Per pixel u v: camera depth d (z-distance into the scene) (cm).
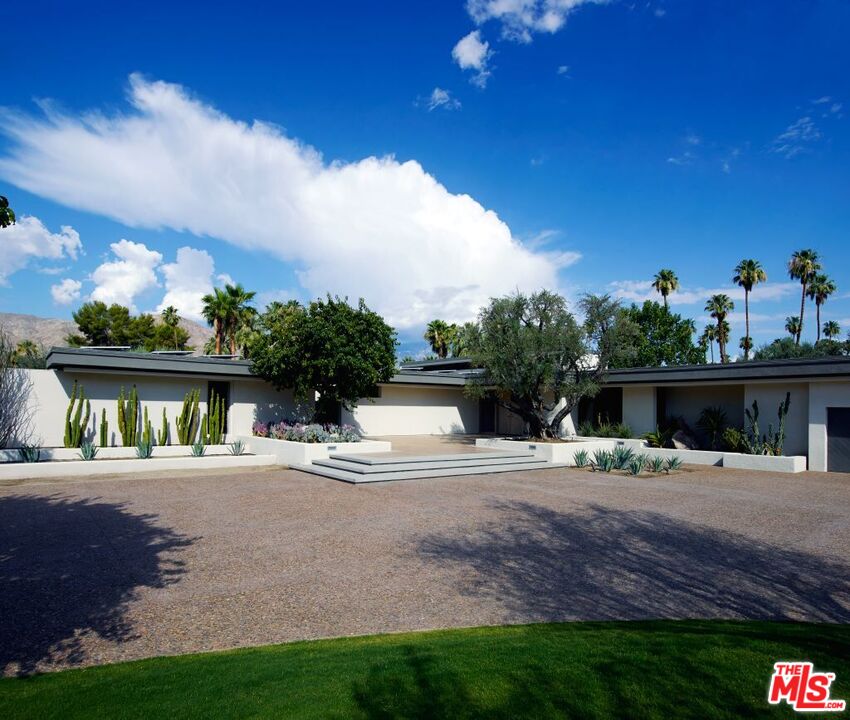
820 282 4878
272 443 1838
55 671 430
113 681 394
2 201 519
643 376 2230
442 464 1644
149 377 1973
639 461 1703
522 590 632
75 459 1653
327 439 1859
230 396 2150
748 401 2034
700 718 331
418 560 742
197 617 550
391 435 2716
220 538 847
